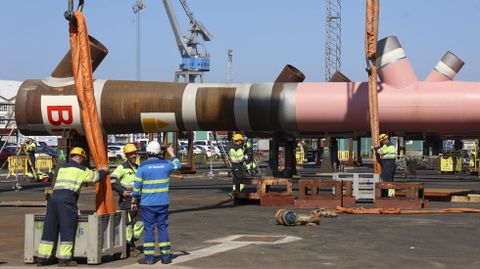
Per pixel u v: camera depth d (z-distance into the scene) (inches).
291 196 775.7
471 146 3754.9
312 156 2461.9
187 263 390.6
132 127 918.4
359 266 378.0
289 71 908.0
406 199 709.3
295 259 401.4
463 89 818.2
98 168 450.3
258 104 874.1
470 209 681.0
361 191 753.6
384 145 770.2
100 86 912.3
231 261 395.5
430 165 1955.0
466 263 387.2
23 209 754.2
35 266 392.5
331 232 526.9
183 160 2474.2
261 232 532.7
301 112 862.5
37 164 1643.7
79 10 472.1
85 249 394.6
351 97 846.5
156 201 389.7
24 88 919.0
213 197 888.9
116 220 414.6
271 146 995.9
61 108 897.5
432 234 512.1
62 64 923.4
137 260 410.9
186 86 909.2
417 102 820.6
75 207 394.6
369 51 755.4
